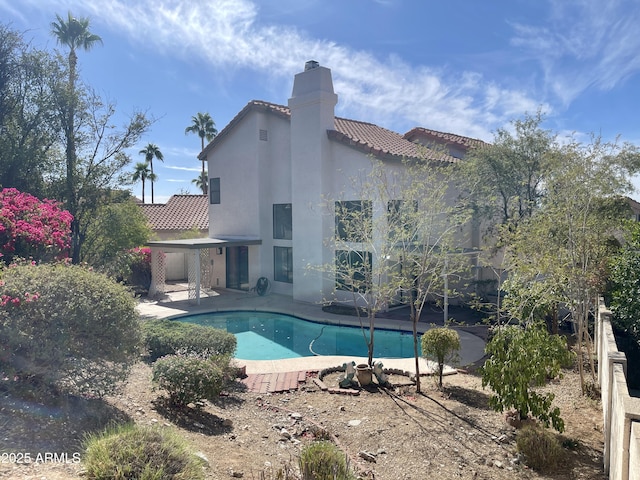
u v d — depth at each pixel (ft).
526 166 53.98
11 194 40.86
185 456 14.88
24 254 36.27
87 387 20.81
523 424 25.35
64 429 18.52
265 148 77.82
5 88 55.52
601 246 34.96
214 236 86.33
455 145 76.38
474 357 41.50
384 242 39.45
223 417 25.72
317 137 65.72
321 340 53.21
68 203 59.36
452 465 21.52
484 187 55.98
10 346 19.11
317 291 67.41
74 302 20.48
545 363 24.52
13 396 19.38
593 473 20.98
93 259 63.41
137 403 24.40
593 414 27.61
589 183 33.24
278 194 77.30
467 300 61.57
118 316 21.77
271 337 54.80
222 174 83.97
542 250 33.32
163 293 78.48
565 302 32.65
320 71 65.51
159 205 112.68
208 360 28.99
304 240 68.44
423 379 35.19
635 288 33.76
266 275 78.95
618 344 36.63
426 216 38.27
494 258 59.82
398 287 36.63
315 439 23.77
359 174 61.46
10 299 19.39
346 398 30.81
